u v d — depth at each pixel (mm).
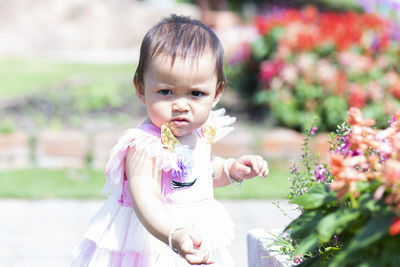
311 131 2701
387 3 10445
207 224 2359
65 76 12125
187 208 2328
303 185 2504
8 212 5496
